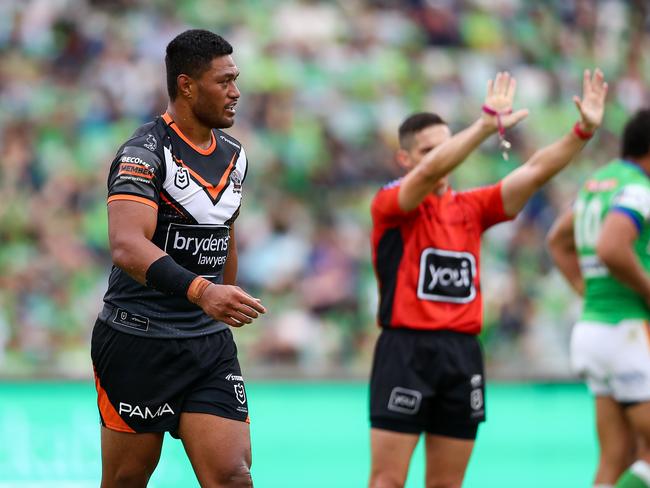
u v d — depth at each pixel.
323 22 50.62
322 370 31.95
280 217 41.16
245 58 47.97
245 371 31.28
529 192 17.39
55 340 36.47
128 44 47.31
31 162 41.44
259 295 38.78
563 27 54.12
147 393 13.75
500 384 30.64
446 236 17.31
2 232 39.06
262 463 29.05
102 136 43.53
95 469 27.55
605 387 18.31
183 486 25.58
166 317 13.75
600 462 18.52
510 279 40.22
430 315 17.08
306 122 45.84
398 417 17.02
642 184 17.66
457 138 16.25
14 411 28.08
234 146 14.28
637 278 17.38
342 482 29.31
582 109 16.80
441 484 17.27
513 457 30.03
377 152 45.75
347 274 39.62
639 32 55.28
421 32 51.41
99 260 39.41
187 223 13.62
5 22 47.19
